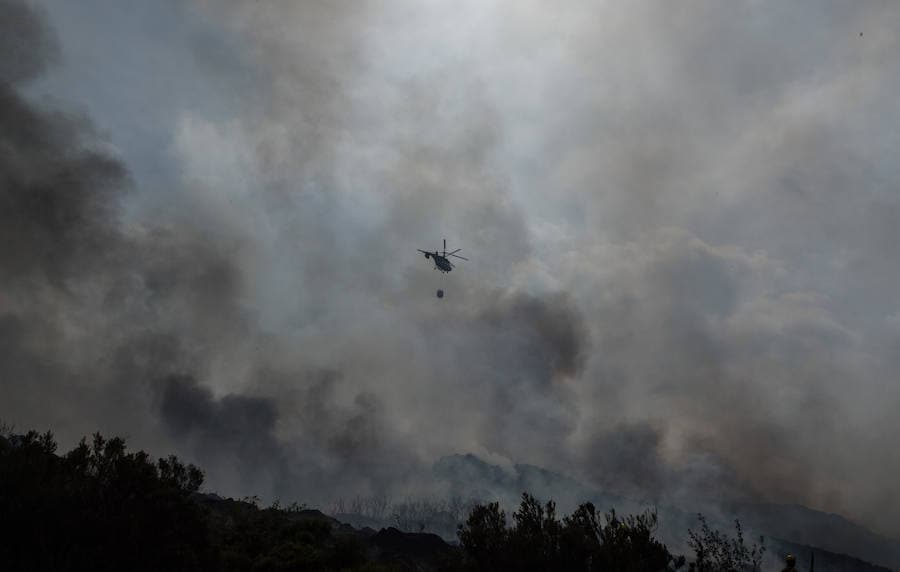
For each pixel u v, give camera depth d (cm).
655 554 3155
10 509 3011
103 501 3294
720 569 3077
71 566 2856
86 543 3044
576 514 3497
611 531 3331
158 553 3100
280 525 4403
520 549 3222
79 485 3384
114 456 3625
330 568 3875
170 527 3272
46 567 2775
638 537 3209
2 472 3225
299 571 3825
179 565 3134
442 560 3488
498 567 3219
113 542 3056
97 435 3756
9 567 2742
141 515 3192
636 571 3002
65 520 3073
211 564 3378
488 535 3369
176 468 3769
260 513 4666
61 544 2980
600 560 3111
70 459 3572
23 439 3625
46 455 3569
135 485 3406
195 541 3366
